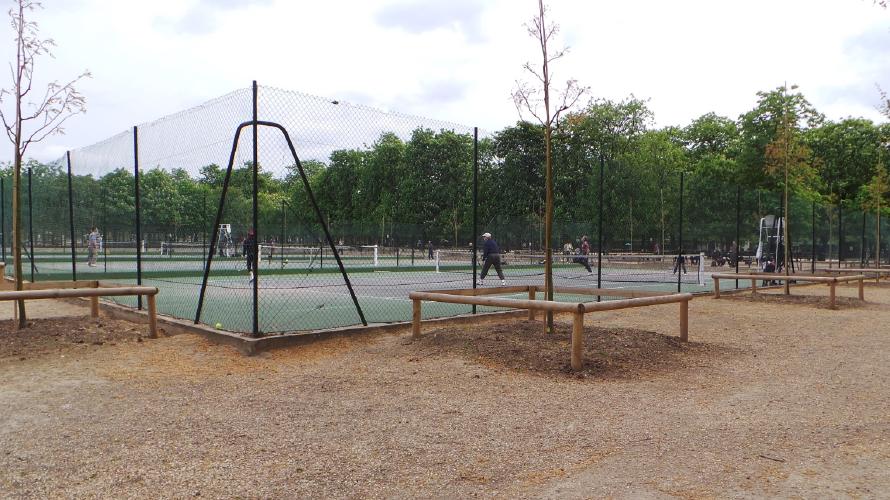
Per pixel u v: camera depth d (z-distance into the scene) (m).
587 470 3.73
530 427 4.55
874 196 24.64
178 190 18.59
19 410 4.95
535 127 11.92
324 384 5.79
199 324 8.43
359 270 23.17
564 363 6.38
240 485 3.49
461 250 27.47
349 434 4.38
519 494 3.38
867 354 7.58
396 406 5.08
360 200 25.16
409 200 26.03
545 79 7.58
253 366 6.58
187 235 21.38
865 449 4.13
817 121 36.22
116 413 4.88
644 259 26.30
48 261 18.14
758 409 5.08
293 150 7.56
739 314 11.41
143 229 20.50
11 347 7.29
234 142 7.42
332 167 18.17
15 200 8.45
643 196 28.02
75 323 8.69
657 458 3.93
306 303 12.55
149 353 7.16
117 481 3.54
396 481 3.56
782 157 17.44
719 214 21.53
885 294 16.52
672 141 52.91
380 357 6.93
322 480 3.57
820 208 24.28
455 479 3.59
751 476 3.64
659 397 5.42
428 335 7.90
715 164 40.12
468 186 27.14
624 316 10.95
